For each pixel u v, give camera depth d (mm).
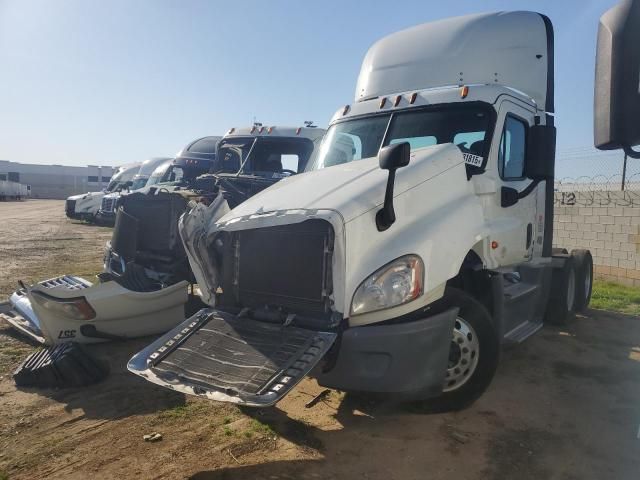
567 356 6152
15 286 8844
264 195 4379
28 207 42969
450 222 4102
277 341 3559
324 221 3668
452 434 4043
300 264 3783
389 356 3564
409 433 4055
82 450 3689
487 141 4961
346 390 3596
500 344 4375
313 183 4258
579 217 12031
